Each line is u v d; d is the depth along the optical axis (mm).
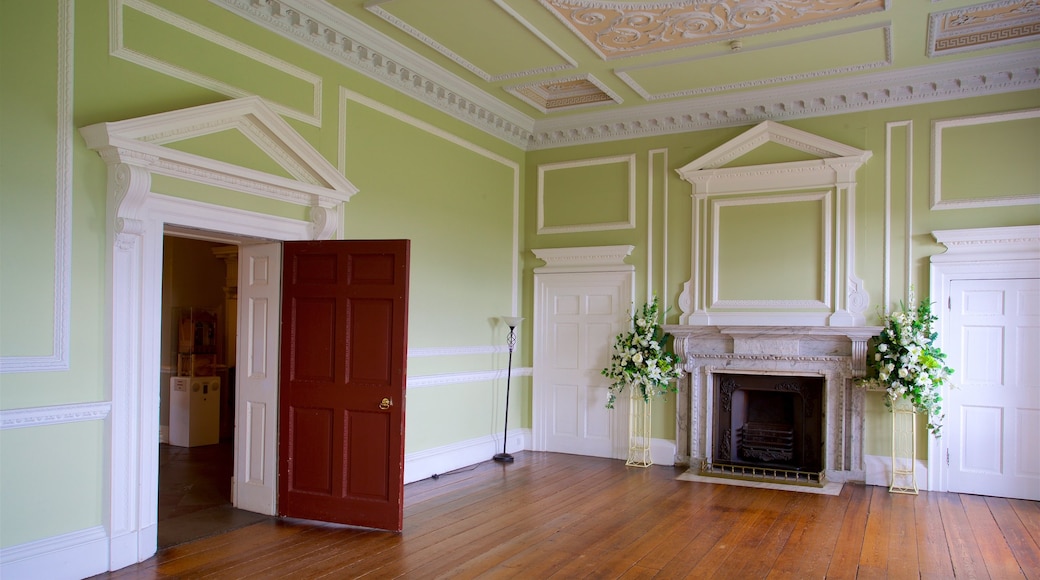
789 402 6793
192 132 4195
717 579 3859
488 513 5160
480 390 7207
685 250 7148
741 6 4918
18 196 3502
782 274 6695
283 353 4926
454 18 5207
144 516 4008
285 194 4836
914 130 6242
